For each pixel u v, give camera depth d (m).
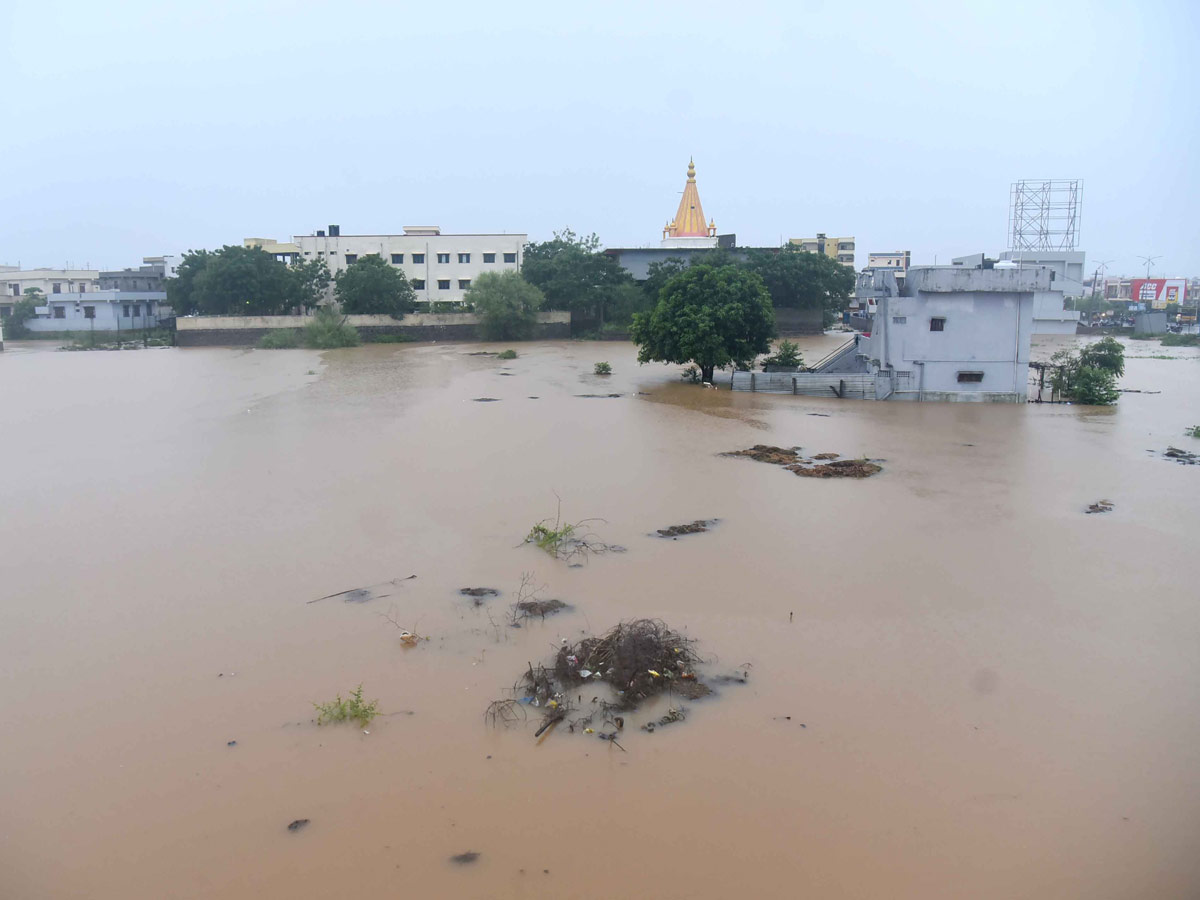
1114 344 38.06
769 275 71.19
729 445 25.45
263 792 8.91
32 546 16.41
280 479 21.22
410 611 13.21
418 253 80.56
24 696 10.84
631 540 16.41
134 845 8.16
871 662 11.61
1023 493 19.94
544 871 7.80
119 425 29.58
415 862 7.91
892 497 19.50
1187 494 19.88
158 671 11.44
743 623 12.77
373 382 41.62
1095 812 8.64
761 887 7.62
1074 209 76.94
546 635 12.37
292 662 11.64
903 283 37.00
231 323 67.62
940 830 8.37
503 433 27.31
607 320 72.88
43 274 91.69
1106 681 11.17
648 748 9.64
